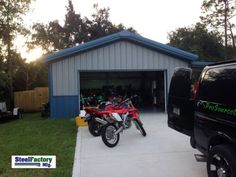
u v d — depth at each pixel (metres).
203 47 33.31
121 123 7.39
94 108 8.48
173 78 5.82
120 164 5.64
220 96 4.23
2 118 15.31
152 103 18.97
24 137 8.47
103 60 13.23
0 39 21.39
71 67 13.07
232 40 32.28
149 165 5.51
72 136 8.48
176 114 5.60
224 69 4.30
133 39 13.24
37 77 32.12
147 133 8.62
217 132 4.16
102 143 7.49
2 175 5.00
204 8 32.75
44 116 15.49
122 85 20.61
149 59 13.60
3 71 21.59
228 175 3.88
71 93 13.11
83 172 5.21
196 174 4.93
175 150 6.55
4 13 20.20
